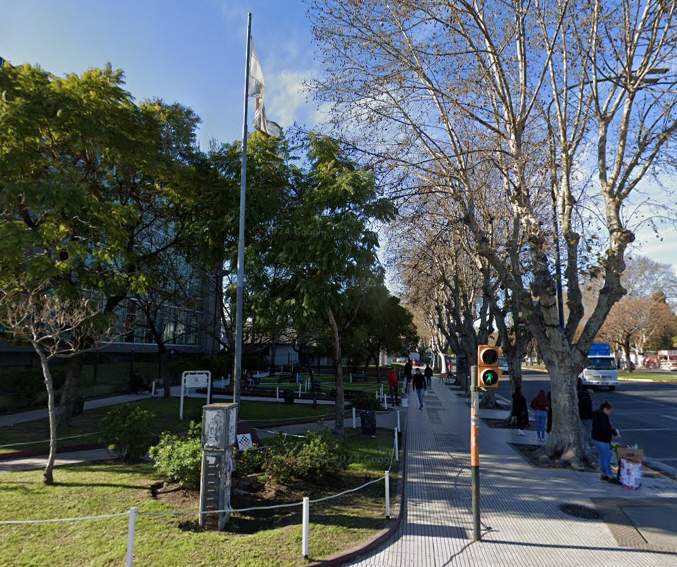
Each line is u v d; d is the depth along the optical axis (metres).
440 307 35.62
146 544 5.62
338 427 12.87
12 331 8.90
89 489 7.62
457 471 10.28
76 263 11.93
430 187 12.45
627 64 10.27
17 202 10.01
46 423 14.98
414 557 5.91
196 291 24.09
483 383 6.78
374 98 11.66
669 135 10.27
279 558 5.48
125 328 12.98
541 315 12.39
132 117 12.44
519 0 10.85
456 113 12.49
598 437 9.74
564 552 6.09
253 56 12.95
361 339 32.41
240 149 14.19
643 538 6.57
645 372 61.38
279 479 8.16
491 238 16.42
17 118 9.63
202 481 6.48
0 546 5.47
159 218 16.44
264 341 26.42
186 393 23.92
